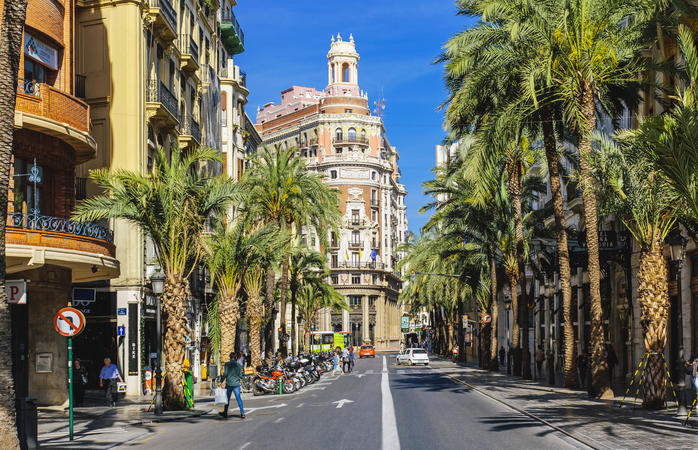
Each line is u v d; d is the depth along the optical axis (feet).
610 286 133.49
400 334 483.92
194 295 148.25
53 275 86.12
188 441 54.24
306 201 149.89
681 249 67.36
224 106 190.49
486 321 174.09
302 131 426.92
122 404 94.02
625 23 112.47
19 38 46.42
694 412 66.54
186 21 149.59
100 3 116.98
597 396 84.43
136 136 115.55
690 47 62.23
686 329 93.91
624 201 72.84
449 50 92.17
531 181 144.05
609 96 94.27
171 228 84.79
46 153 84.94
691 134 53.47
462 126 109.91
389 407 77.05
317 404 85.10
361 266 406.21
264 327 161.99
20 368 84.12
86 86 116.47
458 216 149.07
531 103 90.17
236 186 89.76
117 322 113.80
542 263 146.10
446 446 47.91
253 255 119.96
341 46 428.15
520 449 46.39
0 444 42.80
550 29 83.66
